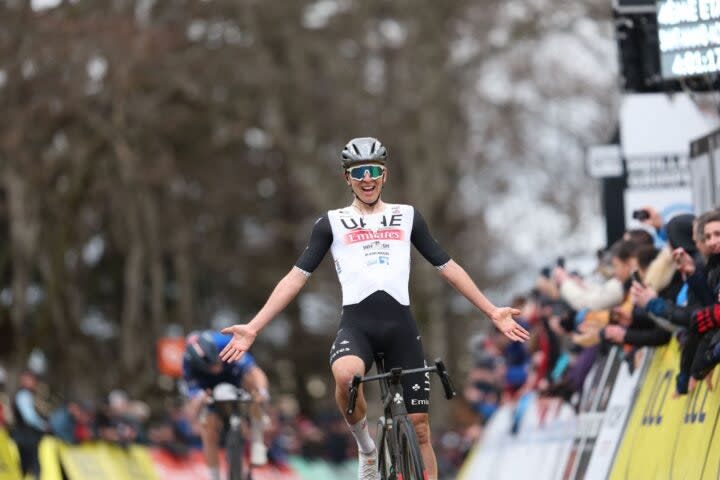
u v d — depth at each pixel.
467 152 115.81
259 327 24.02
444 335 112.94
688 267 26.12
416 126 108.69
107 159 108.44
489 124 112.56
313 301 164.38
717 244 25.19
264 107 112.00
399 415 23.36
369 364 24.30
